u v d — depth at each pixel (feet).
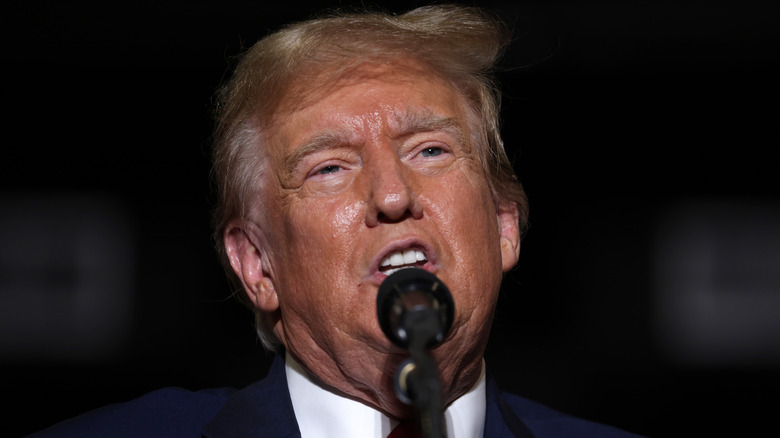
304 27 19.80
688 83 58.95
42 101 56.95
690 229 61.87
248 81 20.07
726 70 57.47
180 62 54.34
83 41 52.08
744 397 60.54
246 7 48.26
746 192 61.52
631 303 61.52
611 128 61.05
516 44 50.08
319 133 18.60
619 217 61.98
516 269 61.77
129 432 20.67
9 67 54.70
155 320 59.26
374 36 19.34
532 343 61.31
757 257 61.67
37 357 58.44
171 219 59.93
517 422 22.07
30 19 49.88
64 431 20.62
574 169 61.46
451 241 18.29
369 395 19.29
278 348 22.15
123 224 59.62
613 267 61.82
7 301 58.65
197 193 59.98
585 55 54.65
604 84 59.57
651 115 60.59
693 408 60.59
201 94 57.31
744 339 61.16
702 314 61.52
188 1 48.06
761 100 59.31
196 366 59.16
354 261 18.10
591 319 61.41
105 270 59.36
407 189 17.89
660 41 52.95
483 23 20.72
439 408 12.36
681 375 60.95
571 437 23.21
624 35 52.21
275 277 19.77
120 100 57.41
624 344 61.21
